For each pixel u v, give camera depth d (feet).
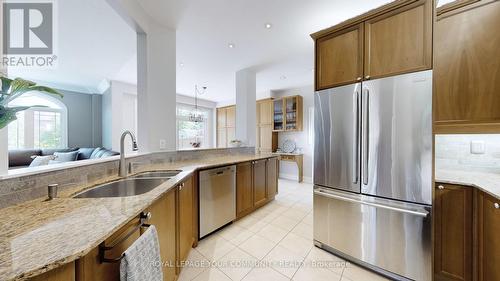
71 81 15.70
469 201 4.75
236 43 9.55
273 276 5.54
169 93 8.29
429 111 4.85
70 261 1.89
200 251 6.75
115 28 8.14
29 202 3.34
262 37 9.00
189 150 9.27
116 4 5.76
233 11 7.17
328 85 6.56
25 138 15.39
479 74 5.09
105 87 16.47
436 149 6.38
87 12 7.06
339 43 6.31
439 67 5.54
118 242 2.73
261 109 19.21
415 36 5.03
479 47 5.09
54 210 3.00
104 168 5.42
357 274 5.60
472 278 4.69
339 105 6.28
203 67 12.68
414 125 5.04
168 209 4.70
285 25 8.05
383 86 5.46
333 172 6.42
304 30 8.43
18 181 3.25
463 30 5.26
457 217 4.89
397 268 5.28
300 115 17.43
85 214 2.86
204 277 5.49
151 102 7.75
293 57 11.23
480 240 4.50
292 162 18.48
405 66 5.15
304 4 6.77
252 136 13.30
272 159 12.01
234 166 8.91
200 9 7.07
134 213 2.92
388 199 5.41
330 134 6.49
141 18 7.05
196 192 7.22
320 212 6.79
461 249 4.83
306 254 6.55
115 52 10.44
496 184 4.53
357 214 5.91
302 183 16.99
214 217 7.89
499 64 4.88
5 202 3.07
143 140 7.67
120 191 5.31
